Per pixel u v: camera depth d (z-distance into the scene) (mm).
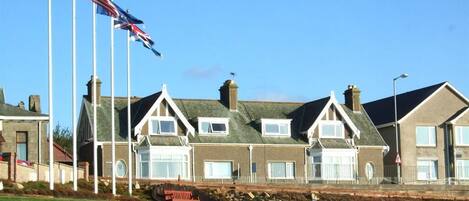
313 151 74938
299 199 57438
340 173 75312
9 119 62750
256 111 77125
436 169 81438
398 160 73875
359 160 76375
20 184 45094
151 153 69438
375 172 76938
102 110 72000
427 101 81938
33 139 63500
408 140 80875
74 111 46000
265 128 74812
